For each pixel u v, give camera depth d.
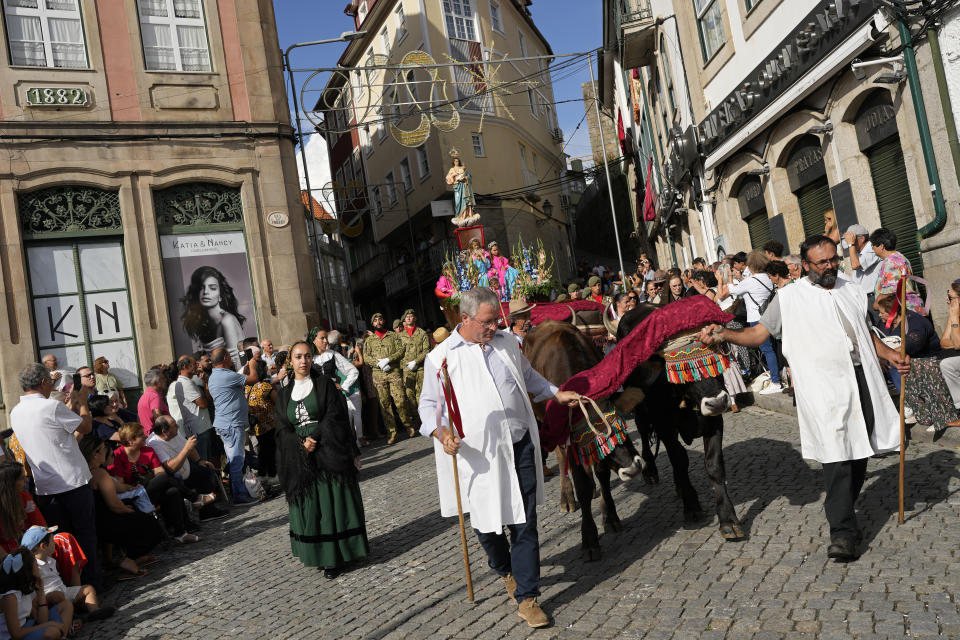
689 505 5.46
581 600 4.48
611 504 5.70
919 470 5.80
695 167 16.53
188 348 14.84
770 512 5.48
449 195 30.20
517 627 4.25
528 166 34.94
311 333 11.85
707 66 15.05
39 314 13.96
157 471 7.89
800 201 12.85
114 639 5.18
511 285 10.87
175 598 5.94
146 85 14.94
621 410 4.88
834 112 10.81
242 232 15.50
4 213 13.70
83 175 14.28
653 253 36.25
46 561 5.36
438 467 4.77
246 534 7.90
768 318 4.73
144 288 14.52
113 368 14.32
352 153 39.25
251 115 15.62
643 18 18.98
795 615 3.79
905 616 3.59
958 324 6.61
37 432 6.15
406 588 5.28
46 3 14.46
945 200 8.73
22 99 14.05
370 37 34.53
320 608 5.15
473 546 6.09
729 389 9.62
